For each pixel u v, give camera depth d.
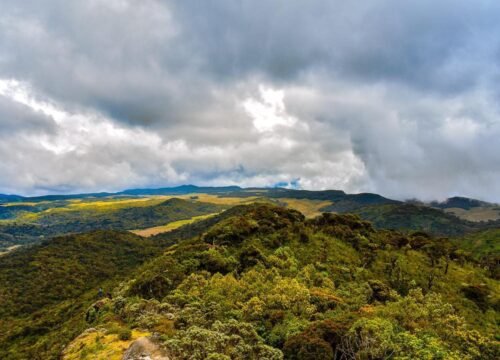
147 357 21.38
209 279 50.25
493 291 65.62
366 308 38.31
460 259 82.38
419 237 88.62
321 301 39.91
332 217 84.25
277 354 24.69
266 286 44.34
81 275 130.00
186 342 22.05
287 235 70.19
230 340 24.59
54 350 51.22
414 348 24.62
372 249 72.56
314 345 25.92
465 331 31.81
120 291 55.62
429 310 35.34
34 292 114.69
